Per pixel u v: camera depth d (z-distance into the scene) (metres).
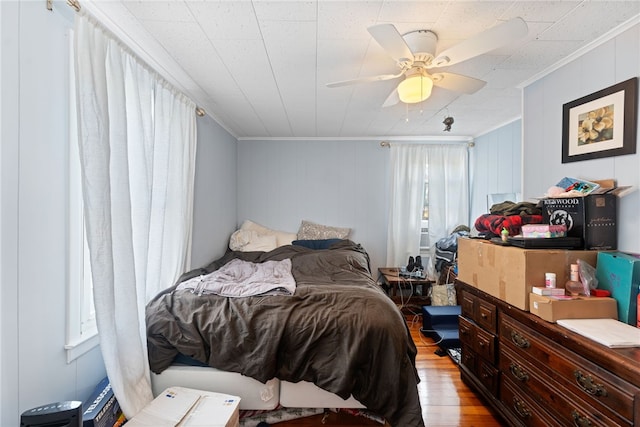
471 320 2.01
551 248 1.53
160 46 1.71
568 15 1.42
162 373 1.61
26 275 1.11
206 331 1.62
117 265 1.41
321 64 1.93
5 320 1.05
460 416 1.79
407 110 2.87
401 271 3.66
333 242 3.68
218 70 2.02
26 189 1.11
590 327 1.23
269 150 4.08
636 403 0.96
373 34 1.31
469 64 1.92
